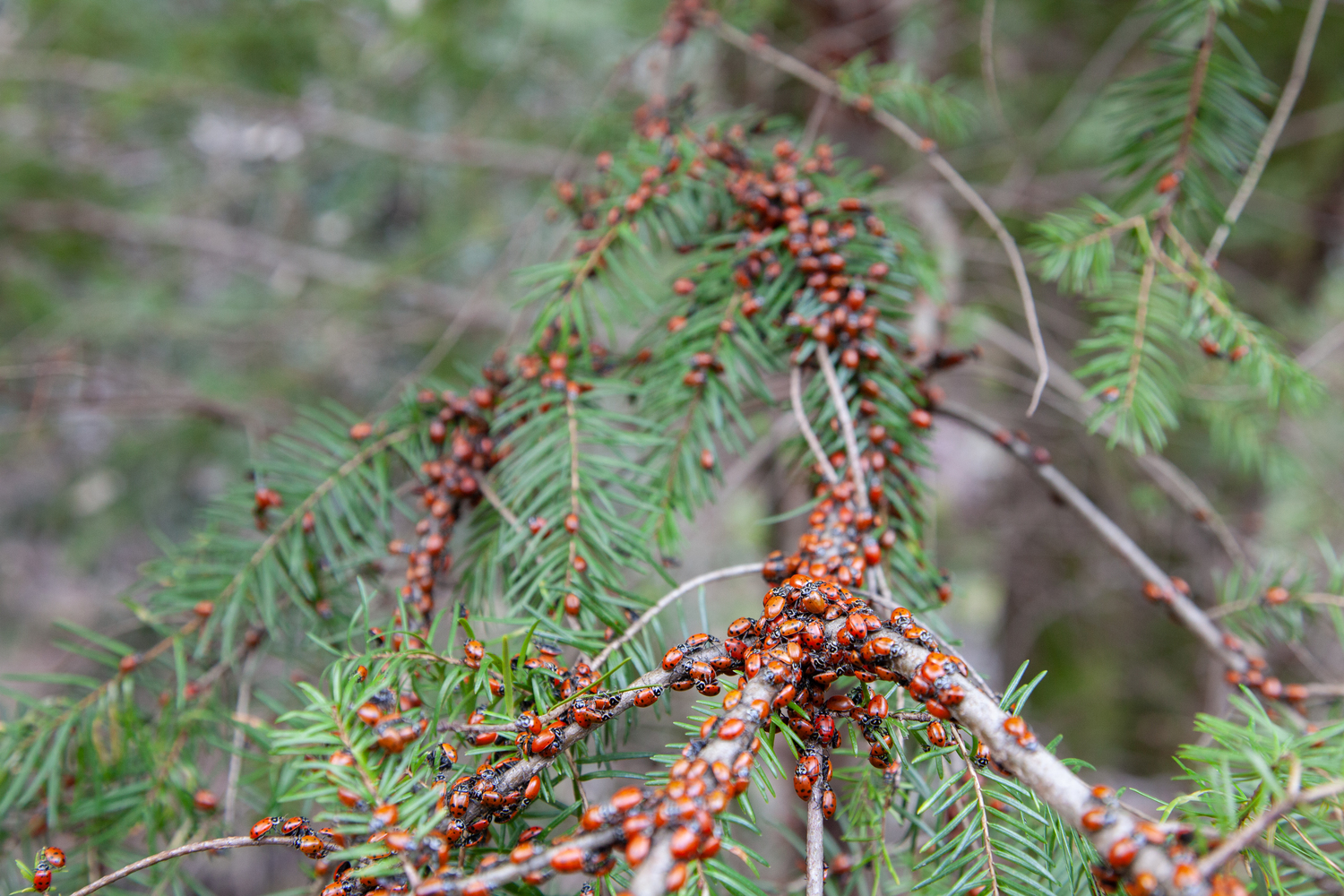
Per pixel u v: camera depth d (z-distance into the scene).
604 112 0.67
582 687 0.36
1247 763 0.35
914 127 0.91
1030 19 0.92
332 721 0.34
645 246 0.46
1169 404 0.44
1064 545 1.09
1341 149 0.91
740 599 1.05
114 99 0.91
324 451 0.47
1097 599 1.11
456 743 0.36
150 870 0.43
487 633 0.38
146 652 0.44
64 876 0.43
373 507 0.44
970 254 0.86
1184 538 0.82
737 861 0.56
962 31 0.91
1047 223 0.46
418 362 1.14
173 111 1.02
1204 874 0.30
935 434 0.48
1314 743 0.35
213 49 0.89
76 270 1.08
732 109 0.84
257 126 1.08
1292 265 1.02
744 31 0.60
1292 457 0.62
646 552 0.40
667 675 0.35
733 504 1.07
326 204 1.21
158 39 0.93
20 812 0.44
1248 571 0.49
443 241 1.04
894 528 0.42
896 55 0.82
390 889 0.33
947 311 0.64
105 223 1.04
